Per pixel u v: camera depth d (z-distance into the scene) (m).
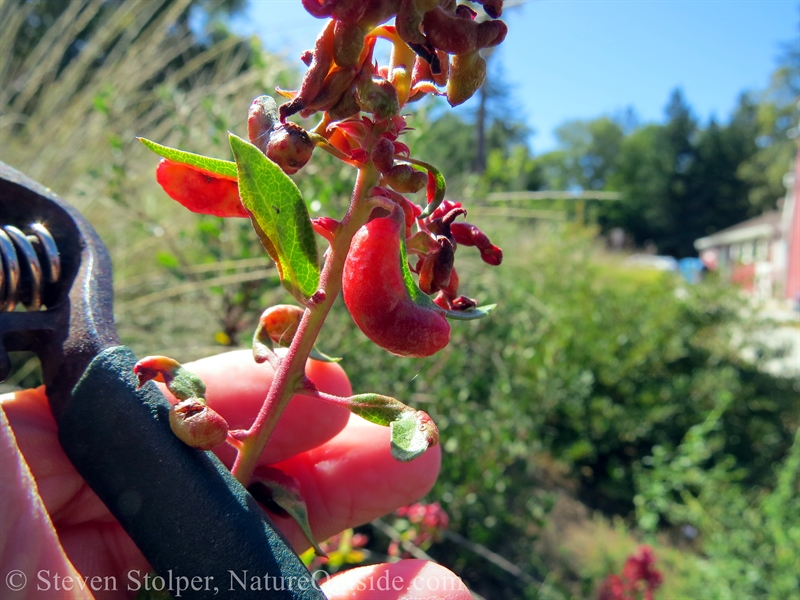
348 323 3.31
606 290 9.56
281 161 0.83
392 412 0.89
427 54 0.76
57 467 1.31
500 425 4.32
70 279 1.20
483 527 4.30
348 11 0.73
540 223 9.85
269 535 0.94
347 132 0.90
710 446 6.52
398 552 3.64
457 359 4.04
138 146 4.15
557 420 6.91
